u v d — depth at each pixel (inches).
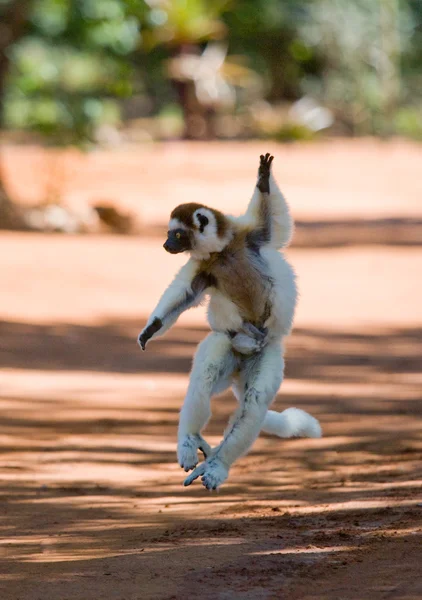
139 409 711.1
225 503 477.1
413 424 647.1
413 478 507.8
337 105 4200.3
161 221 1898.4
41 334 986.7
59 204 1793.8
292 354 919.0
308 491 497.4
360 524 421.1
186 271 430.3
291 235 439.5
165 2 3132.4
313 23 3951.8
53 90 2679.6
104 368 858.1
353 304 1169.4
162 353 930.1
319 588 334.6
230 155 3213.6
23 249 1487.5
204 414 418.0
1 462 566.9
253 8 3853.3
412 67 4173.2
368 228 1827.0
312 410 700.7
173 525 437.4
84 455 586.2
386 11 3971.5
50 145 2704.2
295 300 433.4
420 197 2294.5
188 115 3757.4
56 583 352.2
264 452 598.5
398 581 335.6
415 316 1098.1
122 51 2113.7
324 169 2829.7
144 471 552.1
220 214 426.6
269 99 4281.5
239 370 434.3
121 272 1338.6
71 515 459.5
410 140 4013.3
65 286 1231.5
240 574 353.1
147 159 3046.3
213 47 3649.1
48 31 2092.8
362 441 608.1
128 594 335.9
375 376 819.4
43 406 715.4
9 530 433.7
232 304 429.1
